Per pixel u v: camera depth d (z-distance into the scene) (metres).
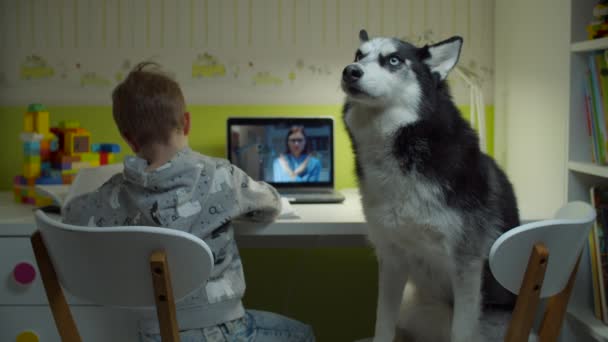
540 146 1.70
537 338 1.27
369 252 2.15
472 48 2.05
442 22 2.03
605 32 1.36
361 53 1.28
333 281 2.16
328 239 1.96
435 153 1.19
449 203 1.19
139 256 0.96
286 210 1.48
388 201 1.24
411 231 1.24
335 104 2.04
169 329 0.98
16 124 2.00
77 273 1.02
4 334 1.47
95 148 1.83
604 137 1.40
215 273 1.21
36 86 1.98
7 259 1.44
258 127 1.90
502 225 1.32
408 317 1.41
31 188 1.70
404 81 1.21
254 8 1.99
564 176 1.52
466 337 1.24
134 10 1.97
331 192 1.88
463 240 1.21
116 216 1.21
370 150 1.24
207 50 2.00
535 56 1.72
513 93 1.90
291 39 2.01
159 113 1.23
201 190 1.21
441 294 1.39
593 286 1.49
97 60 1.98
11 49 1.97
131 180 1.18
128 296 1.02
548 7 1.62
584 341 1.53
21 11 1.96
